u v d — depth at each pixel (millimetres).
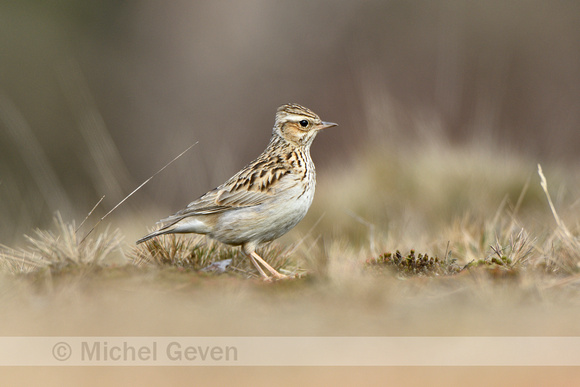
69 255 8719
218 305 7281
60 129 32406
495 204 14344
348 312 7164
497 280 8203
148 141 33344
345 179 16547
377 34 34094
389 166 15938
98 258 8859
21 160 28453
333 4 35438
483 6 34062
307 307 7363
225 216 9953
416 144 17031
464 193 14773
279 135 10930
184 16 37281
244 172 10328
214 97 34469
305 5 36000
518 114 31062
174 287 7898
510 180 14961
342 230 14406
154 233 9781
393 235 12359
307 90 33000
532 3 34250
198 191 20391
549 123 30484
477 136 17250
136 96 34781
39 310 7102
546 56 32969
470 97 30797
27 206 19938
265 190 10047
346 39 34250
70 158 31469
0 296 7465
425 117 20531
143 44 36750
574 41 32969
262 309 7293
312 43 34562
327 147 27500
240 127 33031
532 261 9289
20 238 15750
